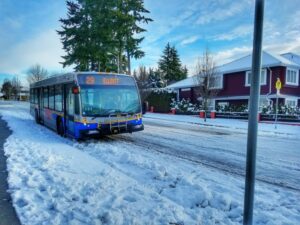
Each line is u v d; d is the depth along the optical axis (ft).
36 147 30.50
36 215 13.24
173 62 243.40
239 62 114.93
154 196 16.10
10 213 13.51
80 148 32.35
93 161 24.64
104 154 28.30
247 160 10.62
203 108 93.40
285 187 19.47
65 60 120.26
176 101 118.21
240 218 13.80
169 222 12.89
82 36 110.32
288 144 39.40
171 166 23.95
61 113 41.22
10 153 26.71
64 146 32.48
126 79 37.81
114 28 105.91
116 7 107.65
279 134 51.80
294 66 96.37
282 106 80.43
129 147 33.55
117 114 36.09
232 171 23.08
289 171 23.95
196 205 15.44
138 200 15.39
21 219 12.85
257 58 10.18
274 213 14.37
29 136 39.65
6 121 62.18
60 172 20.42
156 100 123.95
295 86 98.84
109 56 111.86
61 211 13.66
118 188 17.22
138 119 38.01
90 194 15.96
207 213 14.12
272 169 24.62
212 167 24.36
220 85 111.96
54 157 25.52
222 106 96.78
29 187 17.07
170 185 18.49
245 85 103.60
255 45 10.19
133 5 111.04
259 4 10.07
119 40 110.11
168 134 47.26
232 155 29.91
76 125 34.60
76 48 110.93
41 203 14.66
